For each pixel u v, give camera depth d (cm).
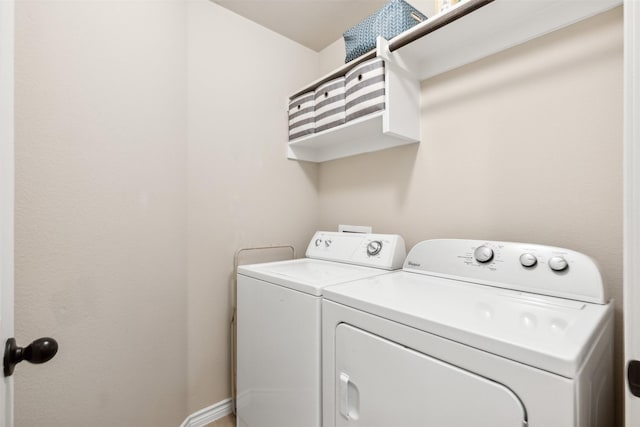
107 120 113
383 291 98
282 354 118
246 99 187
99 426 110
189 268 160
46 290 94
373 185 184
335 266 152
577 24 110
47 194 95
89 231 107
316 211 224
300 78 217
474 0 110
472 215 138
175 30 149
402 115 148
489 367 62
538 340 60
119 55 117
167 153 143
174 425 148
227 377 176
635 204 54
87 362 106
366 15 187
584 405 56
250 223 187
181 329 153
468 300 88
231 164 179
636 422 53
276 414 121
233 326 176
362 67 150
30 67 90
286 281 117
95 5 109
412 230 163
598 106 105
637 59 54
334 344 97
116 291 117
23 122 89
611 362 88
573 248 110
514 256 103
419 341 74
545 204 117
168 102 143
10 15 56
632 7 55
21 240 89
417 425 73
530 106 121
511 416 59
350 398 91
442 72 149
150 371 133
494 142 131
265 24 195
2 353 52
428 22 123
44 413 94
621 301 99
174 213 148
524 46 122
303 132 191
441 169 150
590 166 107
